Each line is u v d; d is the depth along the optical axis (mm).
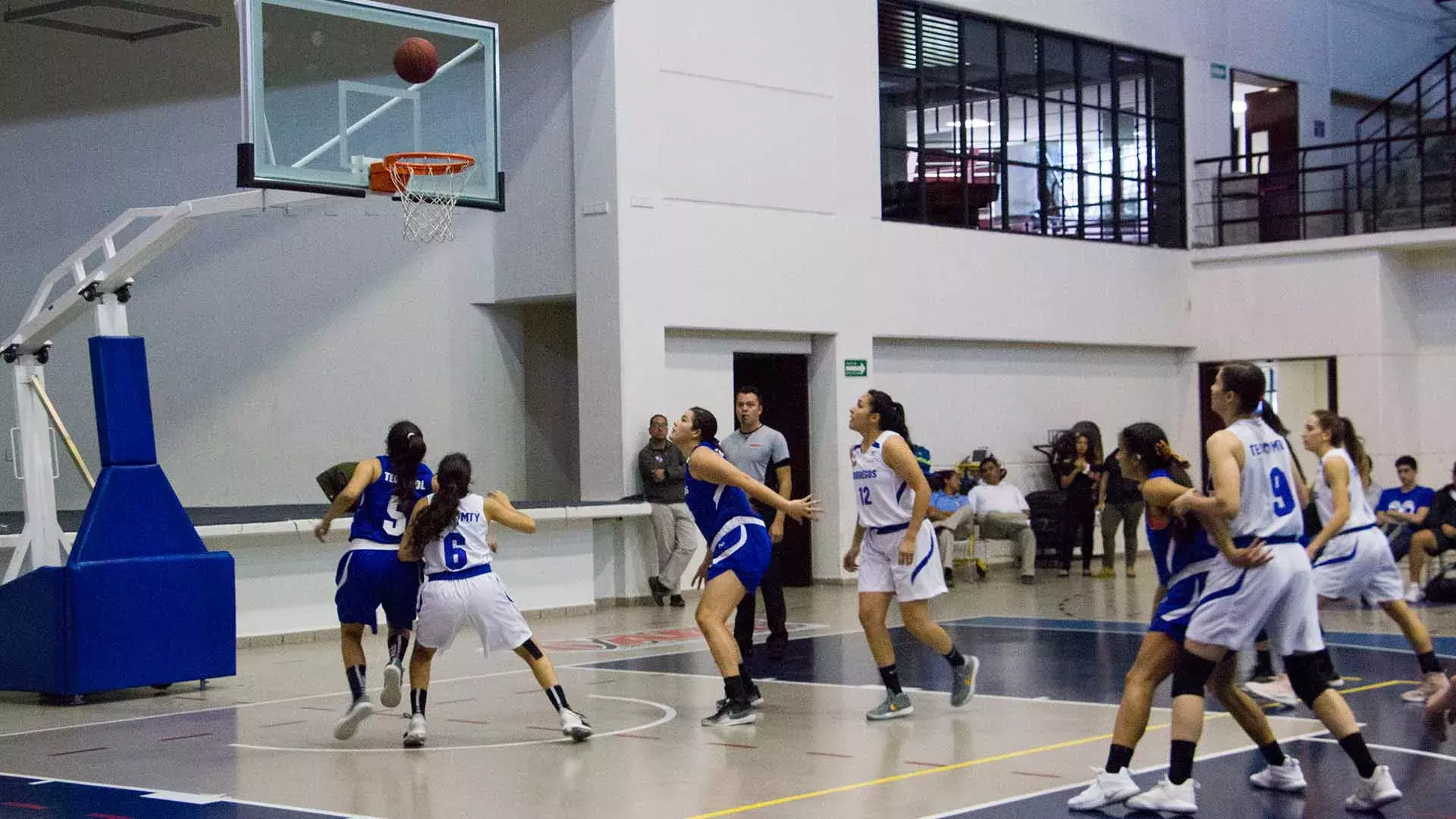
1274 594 5891
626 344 15188
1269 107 23344
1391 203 21031
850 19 17453
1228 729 7922
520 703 9297
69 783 7051
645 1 15469
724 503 8477
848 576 17047
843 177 17344
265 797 6613
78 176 14422
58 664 9492
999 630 12672
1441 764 6918
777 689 9664
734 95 16266
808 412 17328
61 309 9977
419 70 10266
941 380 18656
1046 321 19547
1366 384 20391
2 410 14211
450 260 16156
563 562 14727
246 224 14938
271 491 15055
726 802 6332
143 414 10008
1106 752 7379
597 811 6215
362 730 8469
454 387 16188
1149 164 21156
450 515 7590
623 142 15242
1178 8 21375
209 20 13633
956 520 17891
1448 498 14734
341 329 15461
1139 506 18016
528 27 15875
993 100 19094
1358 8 24188
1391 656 10695
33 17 13297
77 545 9625
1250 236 22094
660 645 12203
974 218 18844
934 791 6512
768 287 16531
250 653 12203
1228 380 6074
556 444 17125
